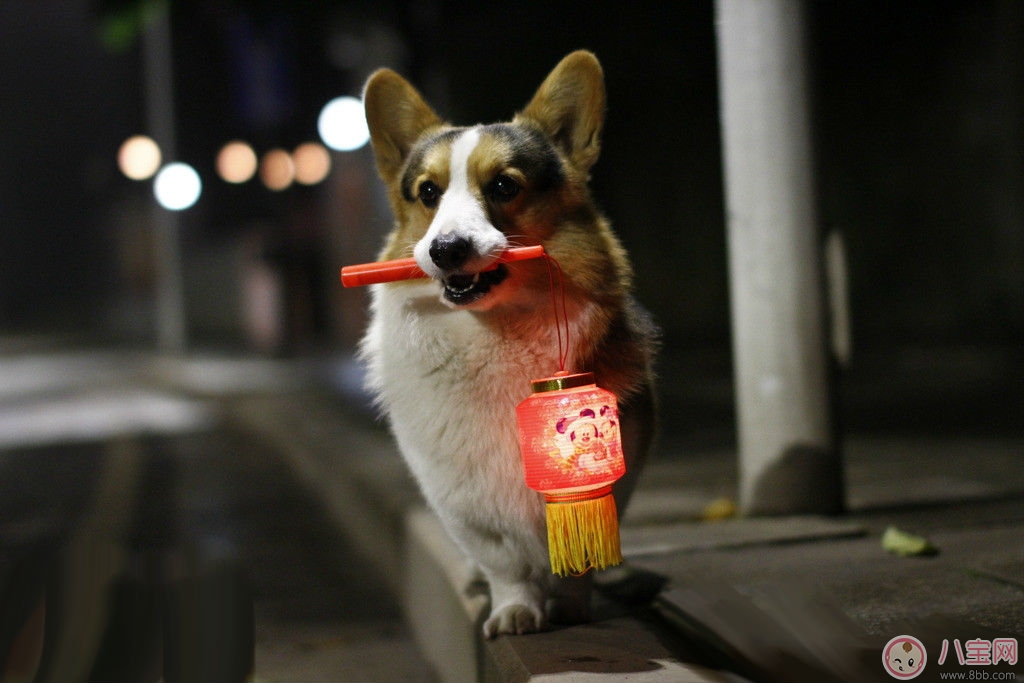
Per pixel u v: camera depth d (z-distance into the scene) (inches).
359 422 364.5
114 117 1589.6
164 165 780.6
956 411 295.1
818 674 94.8
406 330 104.4
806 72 167.3
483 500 102.1
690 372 456.1
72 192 1865.2
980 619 105.4
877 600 115.0
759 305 168.7
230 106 817.5
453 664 132.6
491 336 101.6
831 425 168.6
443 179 105.2
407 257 110.0
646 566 138.3
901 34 452.4
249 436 426.0
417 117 120.0
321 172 705.6
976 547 138.8
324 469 299.4
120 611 157.2
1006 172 428.1
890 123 462.3
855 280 474.0
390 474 238.1
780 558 139.5
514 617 106.3
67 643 144.8
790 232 167.2
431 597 151.9
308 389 541.0
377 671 144.7
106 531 239.8
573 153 112.3
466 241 94.5
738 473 220.1
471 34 435.2
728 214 173.6
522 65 443.8
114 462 362.6
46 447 418.6
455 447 102.1
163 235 840.3
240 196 928.3
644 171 486.3
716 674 93.7
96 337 1545.3
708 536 153.6
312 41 626.8
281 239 823.1
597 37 448.5
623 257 111.3
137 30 454.3
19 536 239.5
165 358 839.1
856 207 472.7
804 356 167.5
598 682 89.8
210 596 164.6
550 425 93.7
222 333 1106.1
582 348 103.3
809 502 167.9
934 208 453.7
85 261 1895.9
